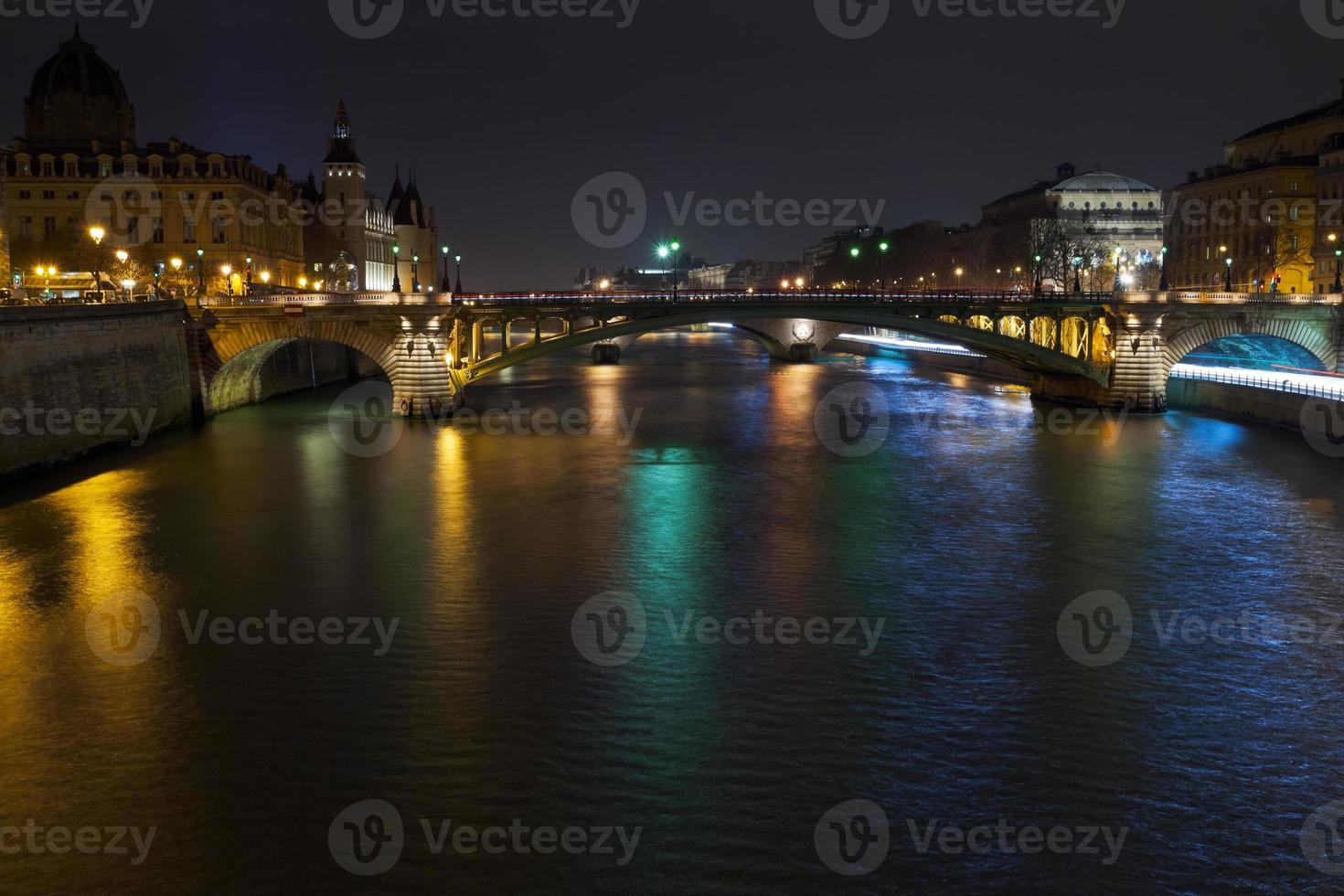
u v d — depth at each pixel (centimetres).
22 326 5978
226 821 2516
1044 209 19062
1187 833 2497
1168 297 9006
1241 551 4566
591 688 3180
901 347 15862
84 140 15800
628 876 2338
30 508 5300
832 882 2320
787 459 6800
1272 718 3030
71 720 2988
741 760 2780
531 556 4488
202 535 4809
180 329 8331
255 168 15962
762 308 9200
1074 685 3222
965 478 6106
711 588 4078
